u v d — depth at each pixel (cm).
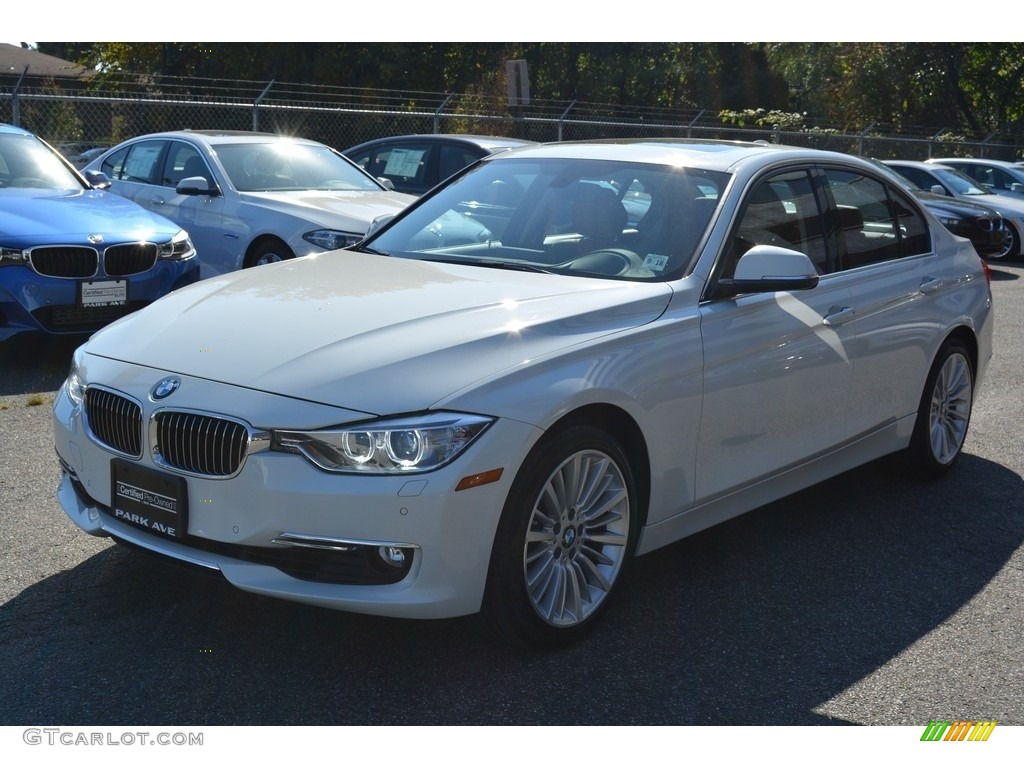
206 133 980
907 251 518
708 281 394
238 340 340
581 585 354
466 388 311
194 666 325
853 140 2642
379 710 306
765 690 329
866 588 412
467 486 304
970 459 598
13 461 504
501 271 409
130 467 331
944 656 359
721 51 4262
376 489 298
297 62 3412
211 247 905
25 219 686
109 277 691
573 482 339
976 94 3516
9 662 322
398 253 452
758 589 405
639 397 354
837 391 452
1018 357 898
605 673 334
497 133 2178
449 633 354
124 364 347
